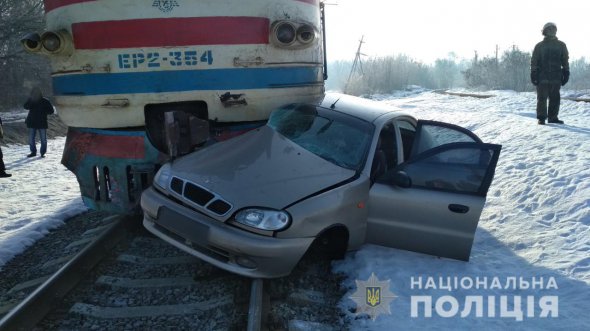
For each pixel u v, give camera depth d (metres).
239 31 5.12
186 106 5.48
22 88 22.78
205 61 5.06
